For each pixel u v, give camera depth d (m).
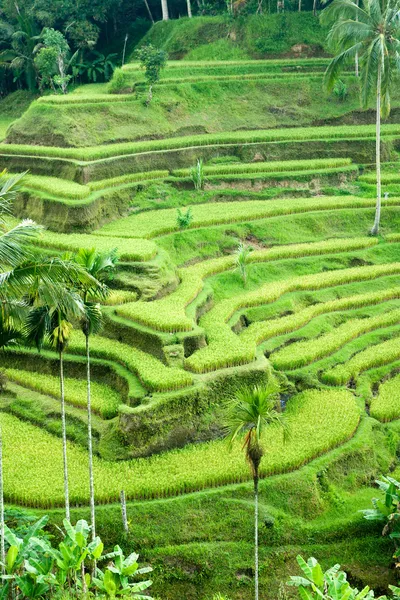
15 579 23.38
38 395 36.00
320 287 47.94
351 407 36.06
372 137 65.56
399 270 50.50
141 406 32.12
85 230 50.72
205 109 68.19
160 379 33.50
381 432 35.59
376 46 49.38
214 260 49.97
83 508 29.14
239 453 32.31
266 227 53.94
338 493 31.52
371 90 50.81
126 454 31.69
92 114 63.09
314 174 60.97
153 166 59.66
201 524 29.14
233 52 78.88
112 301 41.25
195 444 33.19
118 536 28.48
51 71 74.62
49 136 61.25
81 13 81.44
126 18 91.62
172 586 27.80
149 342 37.44
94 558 24.80
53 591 24.11
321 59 75.56
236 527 29.28
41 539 25.25
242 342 38.09
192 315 40.66
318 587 23.81
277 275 49.59
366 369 40.25
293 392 37.75
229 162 62.69
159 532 28.70
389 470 33.94
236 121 67.94
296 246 52.62
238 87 70.94
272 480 30.91
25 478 30.17
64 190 52.31
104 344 38.34
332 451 33.09
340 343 41.69
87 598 23.44
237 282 47.97
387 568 29.17
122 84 69.38
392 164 64.25
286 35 78.94
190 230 51.94
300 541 29.41
